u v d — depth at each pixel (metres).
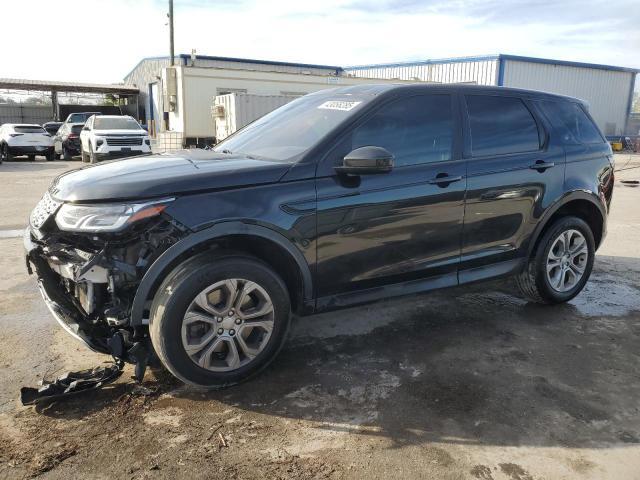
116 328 3.01
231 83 22.28
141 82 40.81
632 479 2.48
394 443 2.71
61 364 3.47
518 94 4.32
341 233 3.34
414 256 3.67
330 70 41.38
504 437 2.77
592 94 32.72
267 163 3.24
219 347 3.10
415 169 3.60
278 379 3.32
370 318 4.34
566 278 4.66
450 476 2.47
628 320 4.39
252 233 3.03
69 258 2.98
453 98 3.91
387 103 3.60
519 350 3.79
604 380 3.38
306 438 2.74
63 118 40.22
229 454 2.60
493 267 4.14
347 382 3.30
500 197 3.98
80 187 2.95
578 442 2.74
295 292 3.40
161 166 3.22
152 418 2.88
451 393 3.19
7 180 14.03
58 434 2.73
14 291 4.83
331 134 3.37
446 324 4.24
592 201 4.60
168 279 2.92
